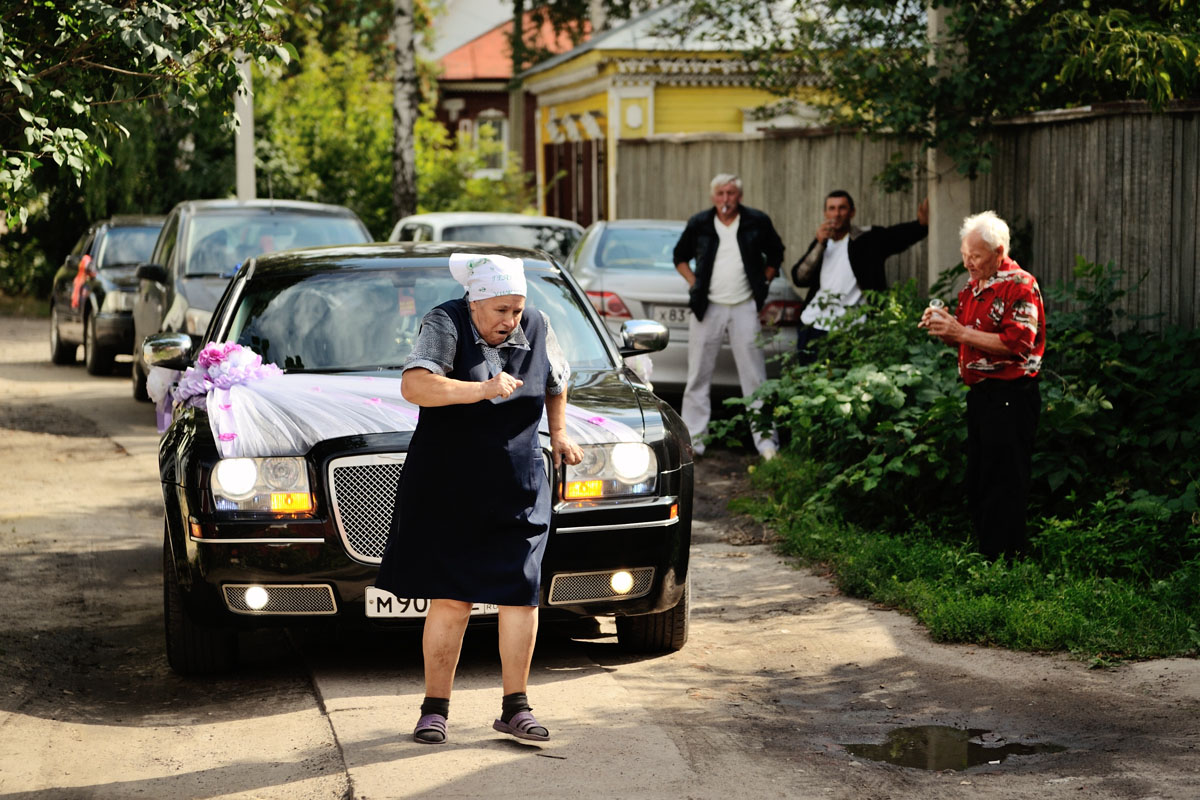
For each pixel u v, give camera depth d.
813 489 9.80
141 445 12.95
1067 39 10.33
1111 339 9.34
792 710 5.79
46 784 5.09
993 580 7.25
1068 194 10.50
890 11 11.77
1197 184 9.30
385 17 29.19
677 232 14.00
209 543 5.95
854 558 7.99
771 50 14.27
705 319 11.81
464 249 7.90
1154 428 8.70
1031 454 8.08
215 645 6.39
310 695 6.16
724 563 8.53
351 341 7.12
